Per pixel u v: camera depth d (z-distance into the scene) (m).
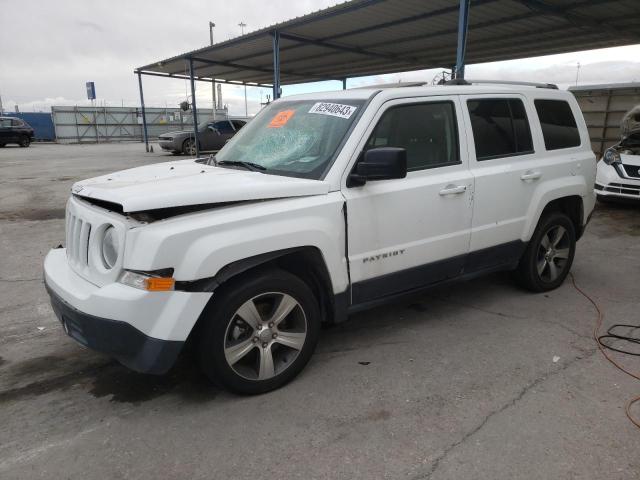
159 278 2.71
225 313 2.94
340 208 3.29
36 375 3.50
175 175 3.51
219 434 2.80
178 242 2.71
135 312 2.69
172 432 2.83
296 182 3.21
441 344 3.88
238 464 2.56
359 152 3.42
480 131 4.14
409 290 3.84
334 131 3.56
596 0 10.38
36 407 3.10
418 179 3.71
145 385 3.35
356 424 2.88
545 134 4.66
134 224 2.74
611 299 4.78
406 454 2.62
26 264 6.08
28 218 8.71
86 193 3.11
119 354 2.80
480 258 4.23
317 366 3.56
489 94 4.25
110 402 3.15
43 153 25.62
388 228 3.55
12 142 31.12
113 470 2.53
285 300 3.18
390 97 3.62
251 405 3.09
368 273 3.52
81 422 2.94
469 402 3.08
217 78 24.83
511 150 4.38
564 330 4.10
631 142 9.34
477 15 11.81
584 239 7.10
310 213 3.16
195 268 2.74
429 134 3.84
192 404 3.11
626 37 13.63
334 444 2.71
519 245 4.53
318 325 3.40
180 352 2.93
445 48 16.16
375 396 3.17
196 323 2.96
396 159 3.08
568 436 2.74
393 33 14.01
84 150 28.45
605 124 14.98
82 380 3.43
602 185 9.01
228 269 2.90
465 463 2.54
